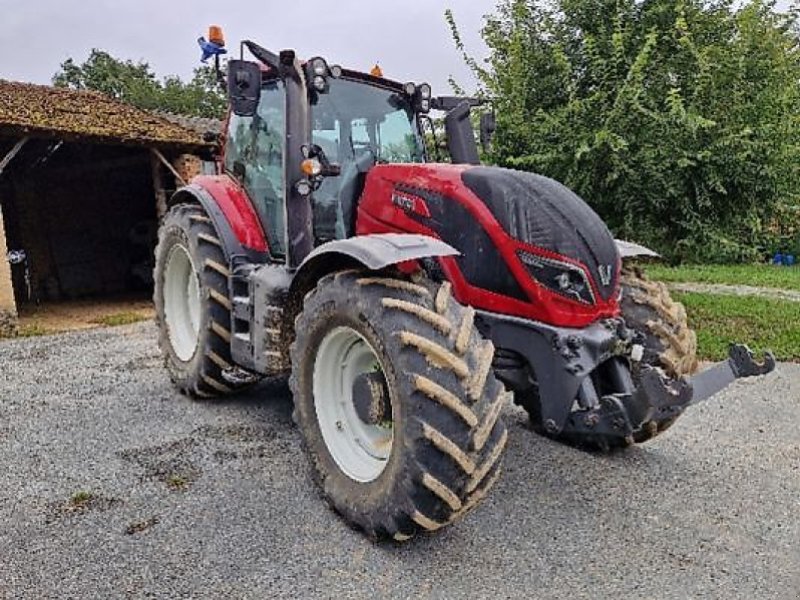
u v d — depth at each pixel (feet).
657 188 36.47
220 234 13.76
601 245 10.01
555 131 35.96
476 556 8.42
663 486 10.44
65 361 20.08
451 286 9.43
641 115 34.58
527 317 9.93
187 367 15.10
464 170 10.78
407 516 8.11
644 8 36.88
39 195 40.60
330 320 9.39
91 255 42.68
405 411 7.98
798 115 36.96
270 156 13.37
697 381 9.23
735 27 37.55
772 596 7.56
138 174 44.19
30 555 8.57
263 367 11.98
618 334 9.90
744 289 30.76
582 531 9.04
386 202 11.46
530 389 10.33
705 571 8.08
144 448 12.26
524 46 38.09
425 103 14.06
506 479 10.64
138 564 8.31
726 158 35.63
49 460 11.76
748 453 11.87
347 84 13.16
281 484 10.59
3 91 36.14
